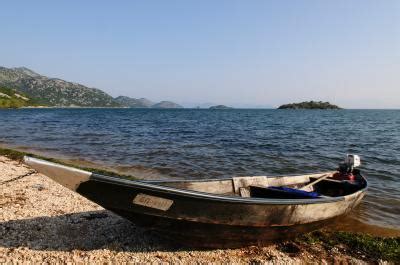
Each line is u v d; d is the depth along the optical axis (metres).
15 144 28.66
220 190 9.93
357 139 38.22
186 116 108.31
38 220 9.38
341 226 10.36
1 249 7.56
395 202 12.95
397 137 41.38
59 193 12.12
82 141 31.38
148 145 28.70
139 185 6.96
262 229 8.01
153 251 7.98
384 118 107.44
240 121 76.75
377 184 16.16
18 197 11.38
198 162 20.91
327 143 33.44
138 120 76.50
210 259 7.77
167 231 7.83
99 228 9.04
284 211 7.95
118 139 33.47
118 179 6.88
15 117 82.94
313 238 9.20
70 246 7.95
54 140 32.09
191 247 8.28
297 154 25.30
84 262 7.27
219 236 7.91
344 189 11.91
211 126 57.03
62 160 20.53
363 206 12.34
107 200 7.26
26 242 7.99
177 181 9.10
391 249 8.61
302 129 53.12
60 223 9.27
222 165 20.16
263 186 10.50
